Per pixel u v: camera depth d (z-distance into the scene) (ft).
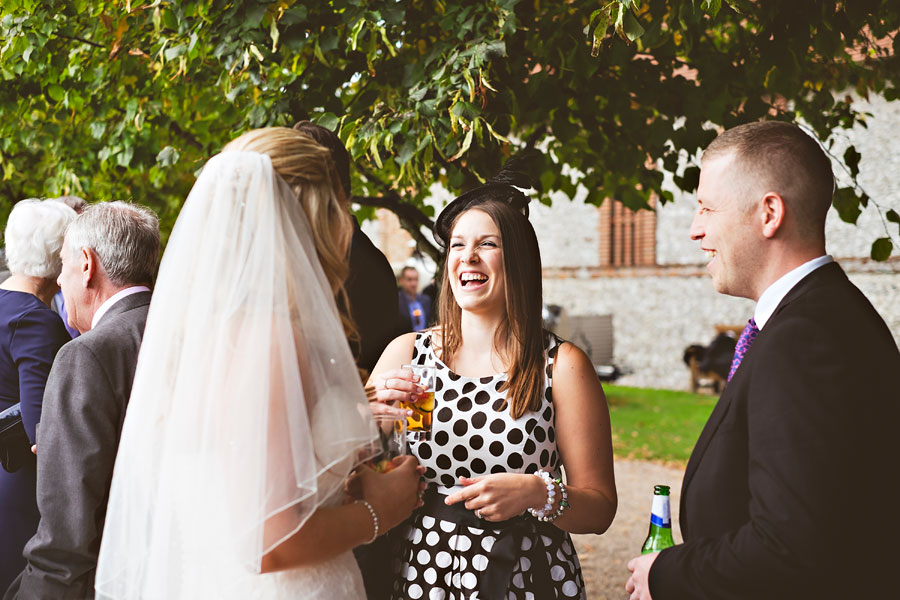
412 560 6.85
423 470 6.34
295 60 10.80
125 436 5.65
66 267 7.67
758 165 5.33
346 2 9.51
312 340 5.28
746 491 5.17
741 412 5.22
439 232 7.68
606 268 47.70
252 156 5.34
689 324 45.01
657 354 46.01
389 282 9.34
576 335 46.06
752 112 11.36
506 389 7.07
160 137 12.52
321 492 5.32
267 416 4.93
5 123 13.03
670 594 5.20
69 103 11.89
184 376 5.15
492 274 7.16
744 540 4.83
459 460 7.02
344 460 5.39
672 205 45.34
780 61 9.99
